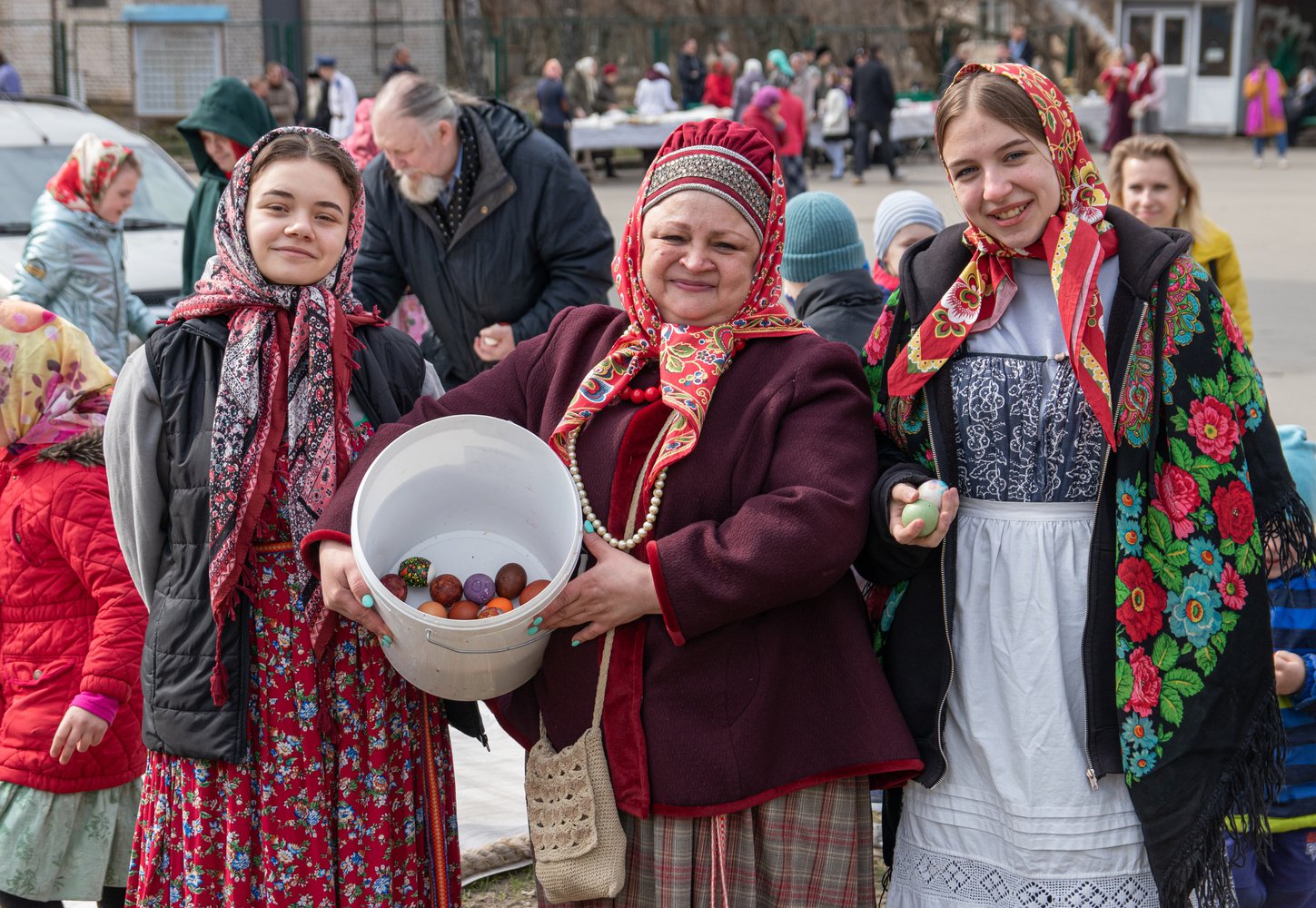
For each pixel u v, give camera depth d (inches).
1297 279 455.8
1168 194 178.1
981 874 89.9
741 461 88.3
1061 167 86.2
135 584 101.5
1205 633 84.7
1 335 109.3
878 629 95.2
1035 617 87.0
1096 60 1146.7
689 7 1131.9
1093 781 86.0
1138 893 87.4
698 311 89.5
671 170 88.7
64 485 110.1
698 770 87.0
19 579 112.4
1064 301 83.7
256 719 94.8
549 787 90.4
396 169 161.9
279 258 95.5
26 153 298.0
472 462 92.5
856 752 88.0
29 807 112.3
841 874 89.0
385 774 96.6
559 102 760.3
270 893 94.7
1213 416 85.0
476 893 133.5
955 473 89.3
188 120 211.8
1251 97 892.6
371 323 103.5
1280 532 87.7
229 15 956.0
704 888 88.7
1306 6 1128.8
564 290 167.8
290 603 95.0
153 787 98.4
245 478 93.2
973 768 90.2
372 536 90.3
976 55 1030.4
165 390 96.0
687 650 87.7
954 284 89.4
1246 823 88.4
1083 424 86.3
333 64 791.7
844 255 158.7
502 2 1059.3
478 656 84.3
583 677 90.7
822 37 1122.0
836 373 90.0
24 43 940.6
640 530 89.1
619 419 91.7
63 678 112.7
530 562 93.4
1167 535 85.4
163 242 277.9
